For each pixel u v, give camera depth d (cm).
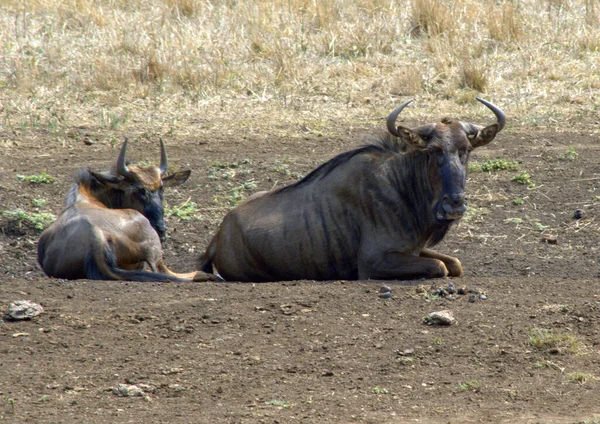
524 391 2477
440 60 6362
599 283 3322
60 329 2858
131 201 3747
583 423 2223
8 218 4244
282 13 7231
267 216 3491
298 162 4962
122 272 3369
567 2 7494
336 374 2584
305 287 3222
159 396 2450
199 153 5100
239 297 3117
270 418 2294
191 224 4359
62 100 5797
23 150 5053
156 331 2856
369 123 5572
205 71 6197
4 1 7538
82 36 6950
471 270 3741
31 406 2367
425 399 2428
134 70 6162
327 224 3409
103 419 2289
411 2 7369
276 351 2723
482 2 7556
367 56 6606
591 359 2678
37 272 3838
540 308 3014
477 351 2722
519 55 6594
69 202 3644
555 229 4266
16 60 6322
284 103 5875
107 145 5166
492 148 5194
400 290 3169
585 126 5522
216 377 2562
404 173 3384
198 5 7412
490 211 4466
